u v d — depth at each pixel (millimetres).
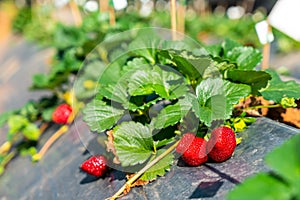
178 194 494
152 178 518
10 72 1696
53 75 906
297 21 678
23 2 3371
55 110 835
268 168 486
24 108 929
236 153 528
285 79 767
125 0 917
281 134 542
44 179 687
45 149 792
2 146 888
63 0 1576
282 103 566
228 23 2016
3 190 743
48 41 1892
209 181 496
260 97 624
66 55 961
